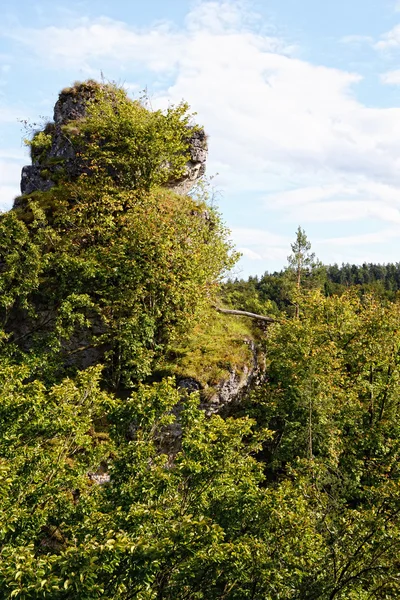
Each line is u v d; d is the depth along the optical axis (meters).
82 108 30.92
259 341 26.50
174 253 21.69
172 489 10.13
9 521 8.44
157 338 22.03
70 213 23.58
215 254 25.78
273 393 23.39
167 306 21.56
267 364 26.47
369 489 11.55
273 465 21.30
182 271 21.95
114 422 11.03
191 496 10.32
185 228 23.73
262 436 12.15
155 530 8.88
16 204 26.47
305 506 12.07
